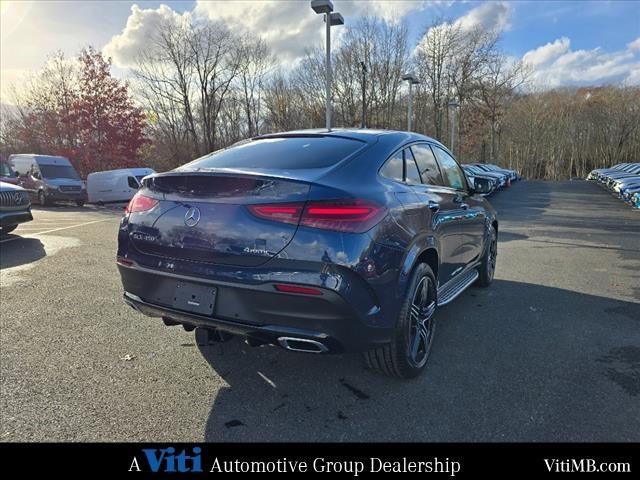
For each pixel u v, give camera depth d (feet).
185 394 9.25
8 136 112.57
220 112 128.77
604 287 17.61
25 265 20.98
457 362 10.75
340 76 128.06
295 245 7.55
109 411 8.56
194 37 113.70
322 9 48.26
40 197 60.70
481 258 16.30
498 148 176.55
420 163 11.50
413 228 9.40
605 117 200.75
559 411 8.58
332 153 9.32
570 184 95.25
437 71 146.82
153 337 12.25
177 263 8.59
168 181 8.93
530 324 13.37
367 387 9.57
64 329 12.78
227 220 8.05
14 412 8.45
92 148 88.74
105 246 26.11
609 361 10.78
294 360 10.88
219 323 8.07
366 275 7.83
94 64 87.86
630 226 35.73
